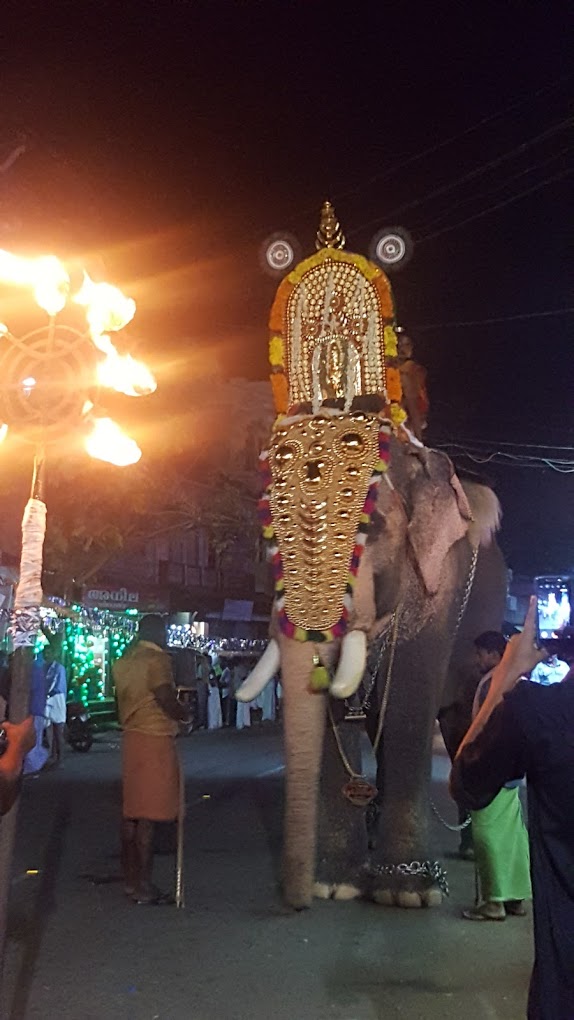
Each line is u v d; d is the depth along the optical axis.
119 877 7.84
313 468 5.82
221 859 8.58
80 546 17.11
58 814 11.05
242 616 29.27
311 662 5.42
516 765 3.08
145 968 5.66
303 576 5.57
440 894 6.94
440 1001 5.16
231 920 6.61
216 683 26.22
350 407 6.23
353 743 7.01
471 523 7.29
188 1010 5.03
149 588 24.89
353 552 5.61
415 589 6.46
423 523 6.32
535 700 3.03
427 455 6.55
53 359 4.00
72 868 8.20
